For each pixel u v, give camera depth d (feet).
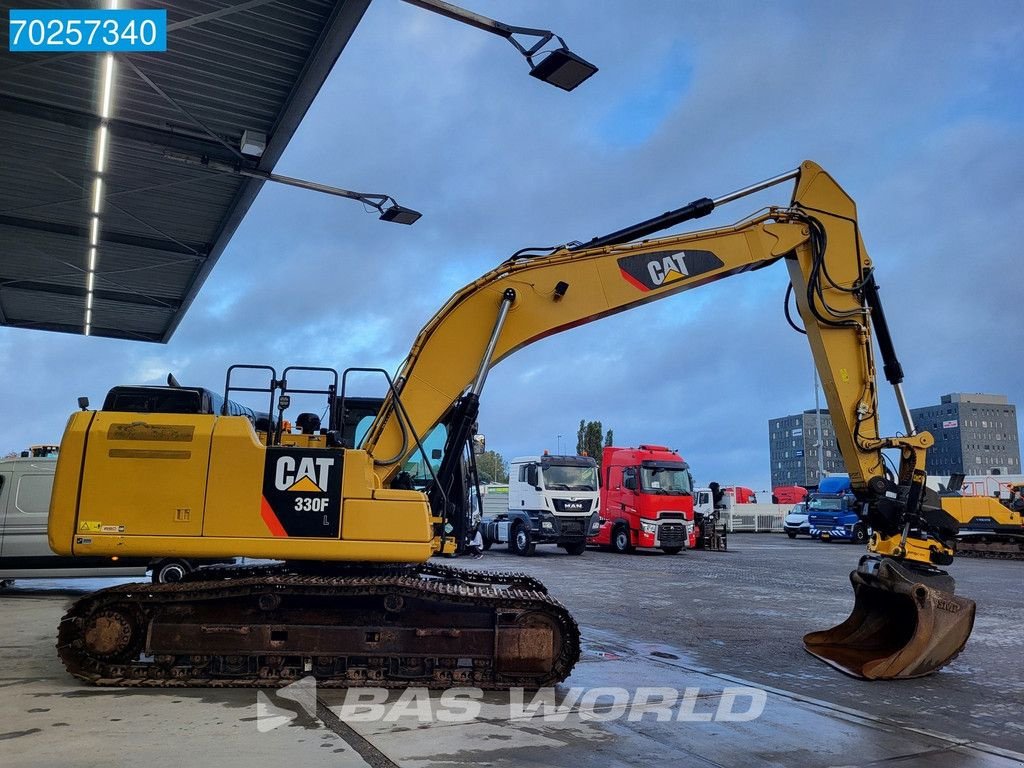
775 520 145.07
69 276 57.72
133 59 33.27
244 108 37.73
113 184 44.24
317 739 15.20
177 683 19.30
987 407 367.25
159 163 41.83
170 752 14.17
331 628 19.86
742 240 24.35
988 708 18.58
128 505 19.31
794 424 414.82
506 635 19.74
